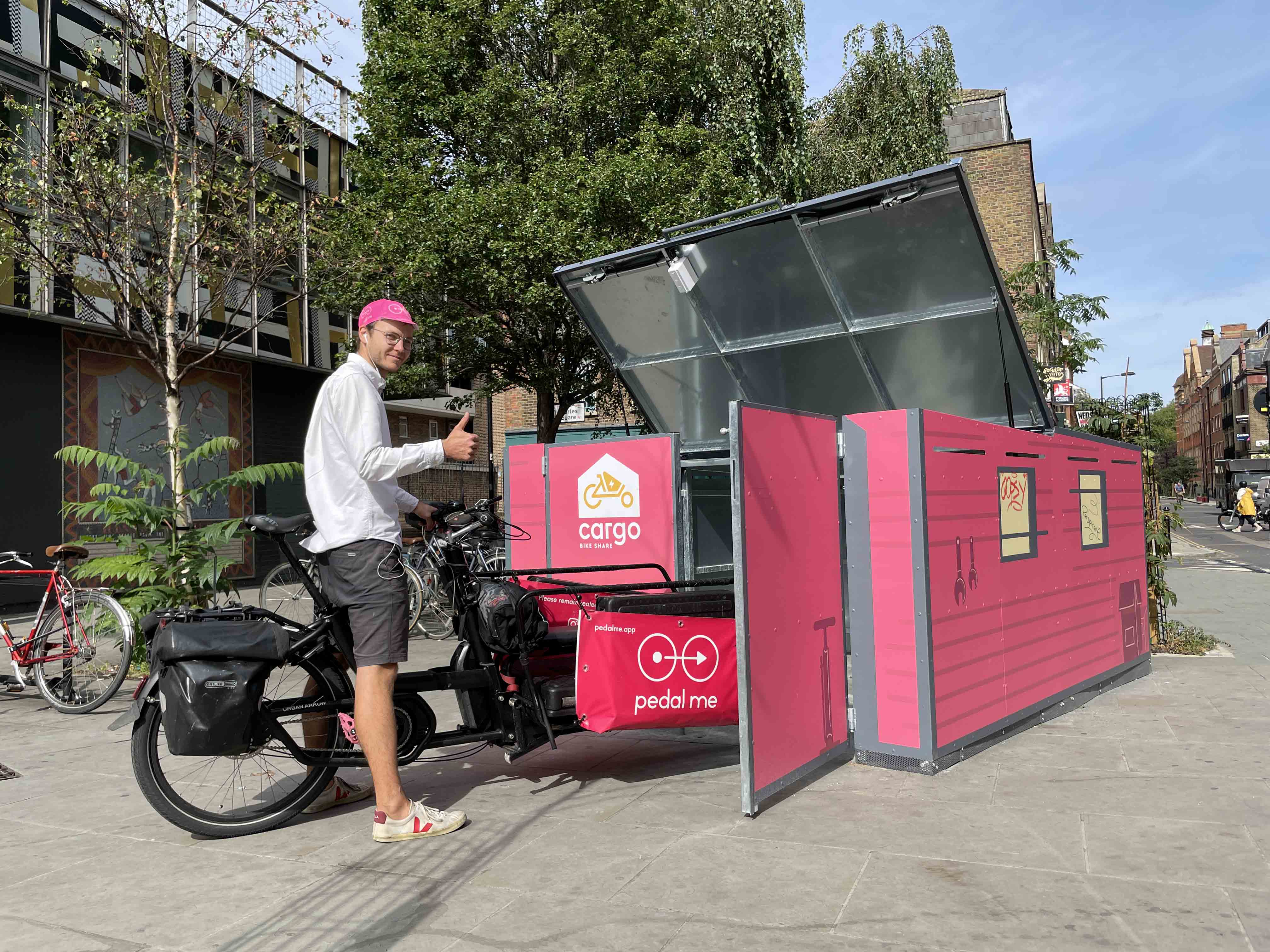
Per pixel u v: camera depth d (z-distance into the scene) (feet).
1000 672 14.49
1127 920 7.95
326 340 56.90
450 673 11.87
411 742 11.66
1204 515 185.78
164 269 28.19
